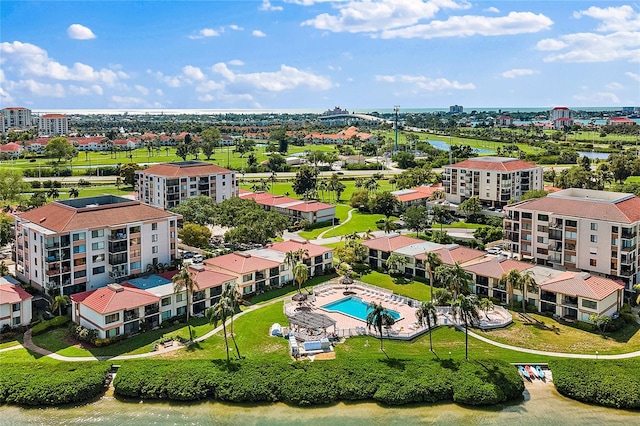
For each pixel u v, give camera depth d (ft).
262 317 379.55
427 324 359.66
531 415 272.10
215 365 306.55
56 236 379.96
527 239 466.29
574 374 292.20
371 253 499.10
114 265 405.18
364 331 355.36
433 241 551.59
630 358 316.19
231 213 599.57
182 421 269.03
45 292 388.16
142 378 291.79
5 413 275.59
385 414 275.39
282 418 272.31
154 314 362.53
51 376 292.81
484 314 377.71
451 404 283.18
